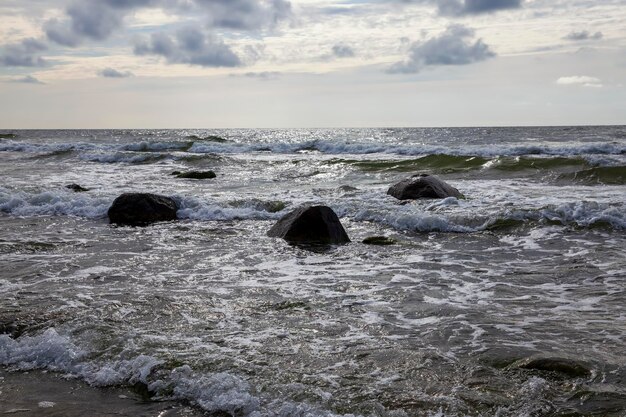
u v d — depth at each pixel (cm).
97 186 2012
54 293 804
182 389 510
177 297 791
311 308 746
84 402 498
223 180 2231
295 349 598
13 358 586
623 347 597
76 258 1035
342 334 646
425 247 1141
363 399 483
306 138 6738
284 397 488
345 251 1105
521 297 796
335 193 1797
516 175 2197
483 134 6356
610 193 1719
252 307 749
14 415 476
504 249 1116
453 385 509
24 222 1421
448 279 897
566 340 621
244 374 534
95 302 760
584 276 903
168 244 1168
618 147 2938
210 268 970
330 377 527
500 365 552
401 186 1672
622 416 448
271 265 993
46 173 2434
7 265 976
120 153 3080
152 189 1956
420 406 471
